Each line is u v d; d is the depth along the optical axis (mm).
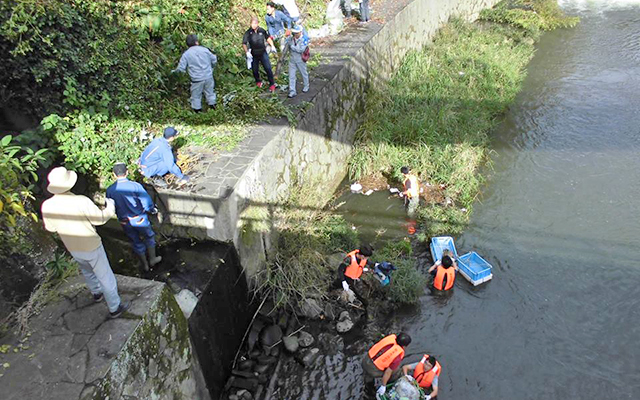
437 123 11453
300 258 7816
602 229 9180
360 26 12656
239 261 6984
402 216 9695
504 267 8484
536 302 7836
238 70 9594
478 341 7289
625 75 14672
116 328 4820
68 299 5254
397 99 12156
